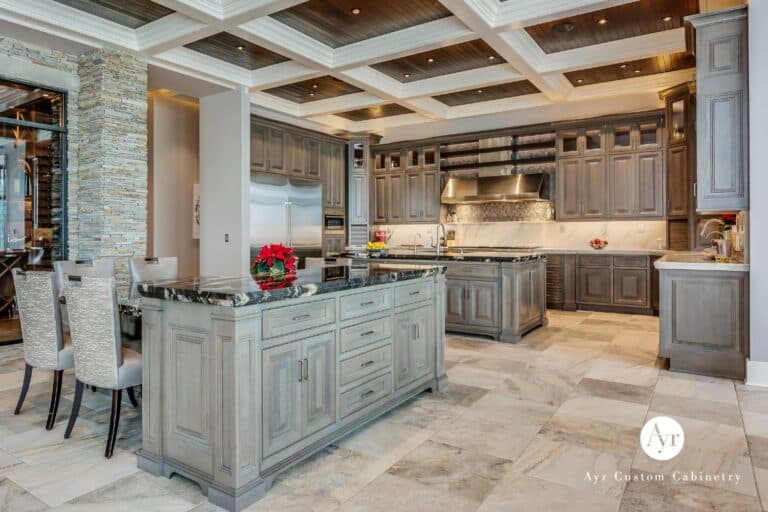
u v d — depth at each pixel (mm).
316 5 4543
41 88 5043
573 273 7211
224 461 2035
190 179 8016
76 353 2635
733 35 3689
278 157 7738
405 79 6695
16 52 4777
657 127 6801
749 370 3633
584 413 3074
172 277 4230
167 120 7656
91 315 2514
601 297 7039
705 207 3795
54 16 4473
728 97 3711
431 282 3475
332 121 8742
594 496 2102
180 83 6180
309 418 2398
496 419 2984
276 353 2197
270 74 6238
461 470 2340
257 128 7402
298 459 2326
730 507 2010
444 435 2748
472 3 4215
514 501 2064
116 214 5160
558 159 7516
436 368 3518
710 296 3844
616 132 7148
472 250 7945
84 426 2902
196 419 2160
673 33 5102
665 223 6961
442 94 6949
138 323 2975
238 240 6504
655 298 6652
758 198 3586
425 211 8922
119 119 5156
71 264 3887
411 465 2391
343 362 2625
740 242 4219
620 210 7059
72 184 5234
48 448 2598
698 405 3203
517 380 3766
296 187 7910
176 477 2289
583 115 7488
